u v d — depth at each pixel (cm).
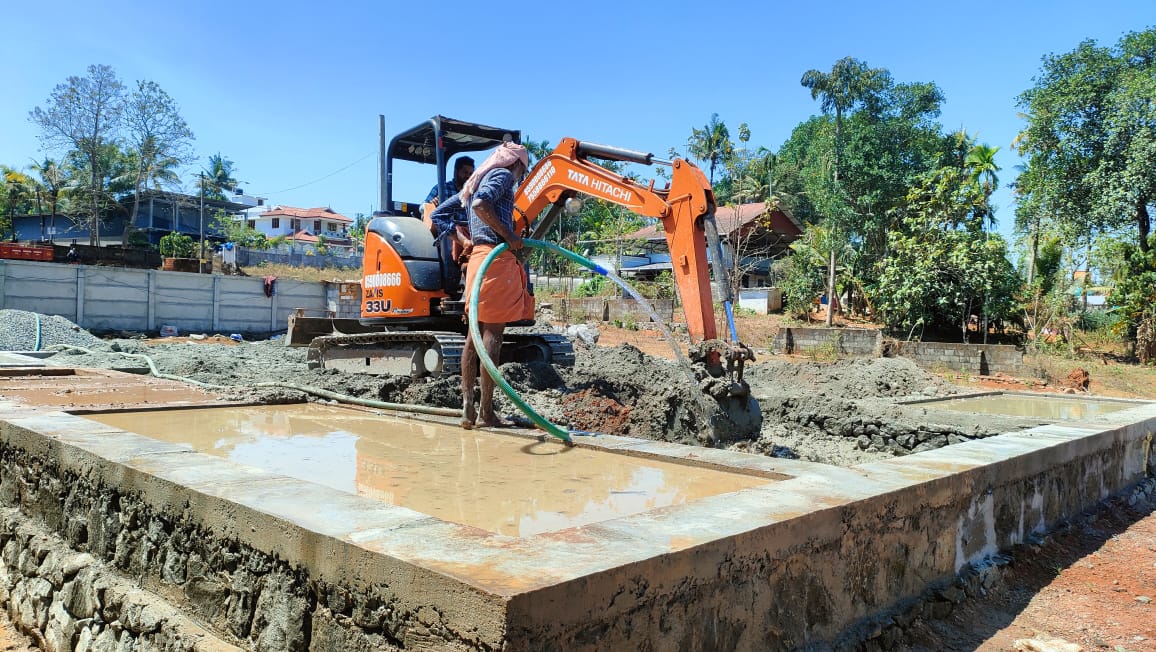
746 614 240
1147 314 2089
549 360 976
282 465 384
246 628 255
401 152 1034
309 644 230
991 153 3159
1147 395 1578
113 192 4725
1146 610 368
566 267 3884
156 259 3234
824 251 3091
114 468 335
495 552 208
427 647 191
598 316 2708
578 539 223
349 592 216
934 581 344
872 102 3206
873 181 3133
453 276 932
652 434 712
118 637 309
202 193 4403
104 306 2330
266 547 248
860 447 773
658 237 3938
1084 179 2233
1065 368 1734
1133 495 589
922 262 2344
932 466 378
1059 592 387
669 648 213
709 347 646
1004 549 415
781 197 4681
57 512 386
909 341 2127
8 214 5191
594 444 432
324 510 253
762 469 358
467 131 959
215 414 563
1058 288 2517
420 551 208
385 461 396
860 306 3095
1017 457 424
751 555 241
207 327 2523
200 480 296
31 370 771
